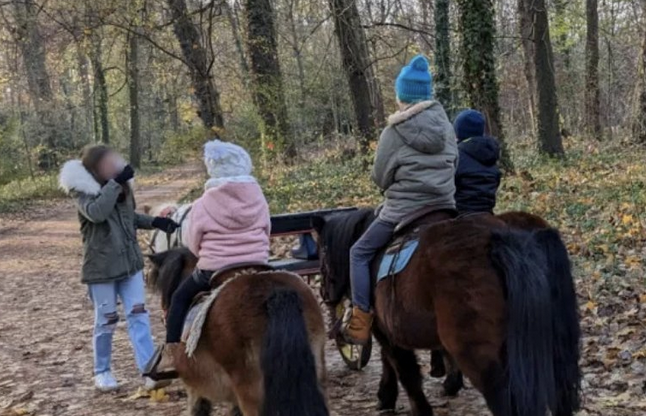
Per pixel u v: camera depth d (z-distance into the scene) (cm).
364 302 575
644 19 2339
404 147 551
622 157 2027
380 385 658
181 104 3164
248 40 2533
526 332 459
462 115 615
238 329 467
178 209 783
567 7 3219
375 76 2864
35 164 3797
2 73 3416
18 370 861
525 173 1725
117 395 747
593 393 633
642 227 1118
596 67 2978
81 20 1977
